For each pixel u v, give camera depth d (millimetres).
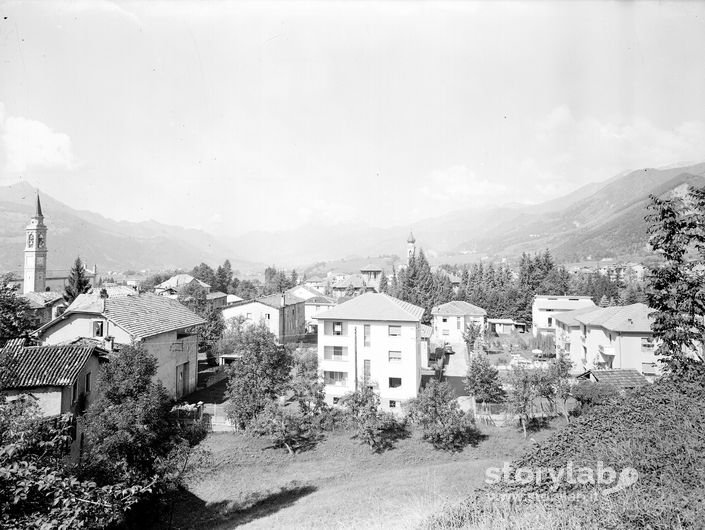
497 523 8914
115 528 14883
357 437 30516
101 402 18250
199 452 21250
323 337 40344
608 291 95750
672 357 17547
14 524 8352
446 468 24891
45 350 23438
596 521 7695
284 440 28734
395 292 98000
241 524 18969
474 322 73312
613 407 11258
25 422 11672
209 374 45969
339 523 16156
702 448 8617
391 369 38812
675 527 7004
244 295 115625
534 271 102625
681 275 17484
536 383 31672
